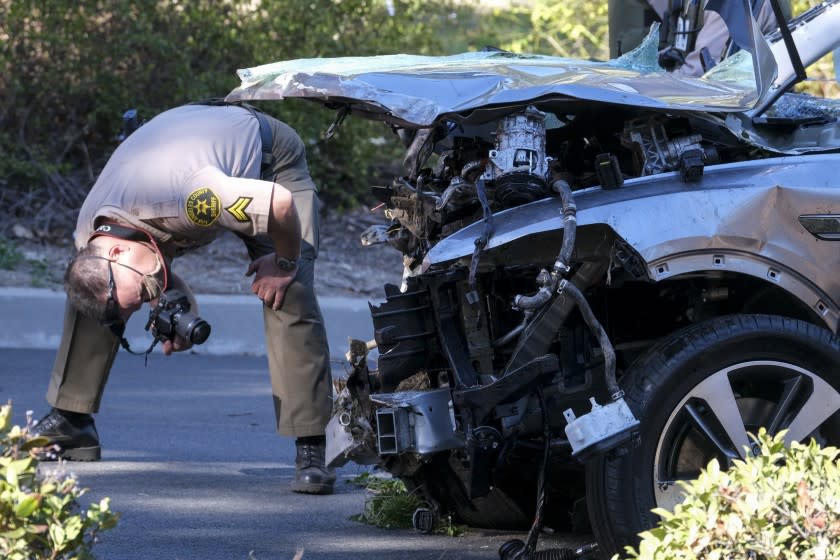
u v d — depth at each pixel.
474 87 8.12
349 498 10.92
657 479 7.40
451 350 7.90
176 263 22.22
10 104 24.44
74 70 24.28
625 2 14.02
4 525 5.46
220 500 10.62
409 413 7.81
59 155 24.88
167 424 14.04
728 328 7.52
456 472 8.98
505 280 8.18
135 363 18.00
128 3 23.84
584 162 8.64
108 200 9.29
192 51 25.05
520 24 29.03
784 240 7.64
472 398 7.46
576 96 7.83
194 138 9.52
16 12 23.77
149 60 24.47
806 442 7.62
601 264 7.66
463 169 8.22
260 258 10.25
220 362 18.47
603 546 7.44
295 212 9.17
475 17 28.69
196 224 9.05
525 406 7.70
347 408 8.83
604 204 7.59
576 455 7.15
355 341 8.80
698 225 7.54
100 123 25.33
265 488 11.17
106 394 15.68
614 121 8.42
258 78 8.82
